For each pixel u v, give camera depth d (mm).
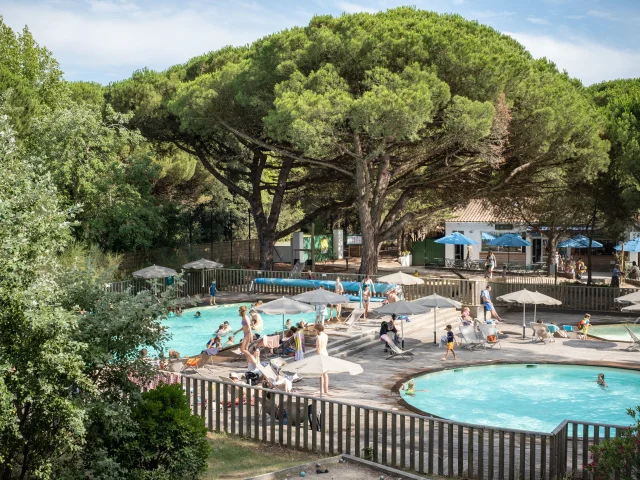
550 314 30891
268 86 32188
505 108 29109
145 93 38844
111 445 9773
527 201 41281
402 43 29172
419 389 18781
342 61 30125
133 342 10094
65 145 32250
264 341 20922
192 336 27016
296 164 42844
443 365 21203
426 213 36406
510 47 35062
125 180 36344
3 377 8070
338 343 23344
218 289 36969
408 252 53812
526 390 18797
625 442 8680
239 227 51844
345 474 10664
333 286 32875
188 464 10039
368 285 29656
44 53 37938
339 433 12336
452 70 29531
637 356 22453
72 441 8789
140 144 40500
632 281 40219
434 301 22969
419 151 32469
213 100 33656
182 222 42344
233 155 41562
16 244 8000
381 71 28234
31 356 8289
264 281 35250
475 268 49625
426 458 12469
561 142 31703
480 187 36656
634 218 35062
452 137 29078
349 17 32719
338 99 27359
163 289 31516
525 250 52500
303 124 26469
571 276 41969
